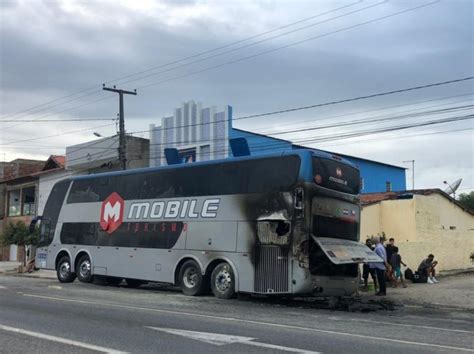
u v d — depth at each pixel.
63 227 21.25
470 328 10.21
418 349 7.84
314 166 14.09
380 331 9.55
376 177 41.19
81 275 20.14
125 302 13.75
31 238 29.67
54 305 12.91
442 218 25.78
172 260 16.55
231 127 28.80
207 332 9.17
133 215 18.25
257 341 8.39
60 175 40.50
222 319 10.82
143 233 17.73
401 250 21.16
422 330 9.77
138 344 8.12
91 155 36.84
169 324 10.03
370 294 16.41
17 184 46.03
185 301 14.27
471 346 8.14
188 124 30.58
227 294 14.87
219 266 15.20
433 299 15.14
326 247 13.57
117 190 19.14
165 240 16.91
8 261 45.56
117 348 7.81
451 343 8.39
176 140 31.14
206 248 15.59
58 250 21.22
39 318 10.72
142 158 35.34
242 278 14.55
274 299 15.44
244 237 14.71
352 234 15.00
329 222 14.27
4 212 47.56
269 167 14.62
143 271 17.45
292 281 13.55
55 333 9.02
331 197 14.41
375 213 23.73
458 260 25.53
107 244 19.03
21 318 10.72
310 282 13.50
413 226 23.00
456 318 11.91
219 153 28.81
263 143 30.55
